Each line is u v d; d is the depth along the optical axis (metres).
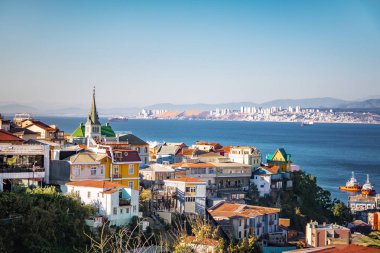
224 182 179.25
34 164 118.31
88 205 108.88
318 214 187.50
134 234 109.19
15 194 100.56
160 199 138.88
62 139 174.25
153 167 168.00
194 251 85.12
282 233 147.62
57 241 97.50
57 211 100.75
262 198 180.62
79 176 124.00
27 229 95.06
